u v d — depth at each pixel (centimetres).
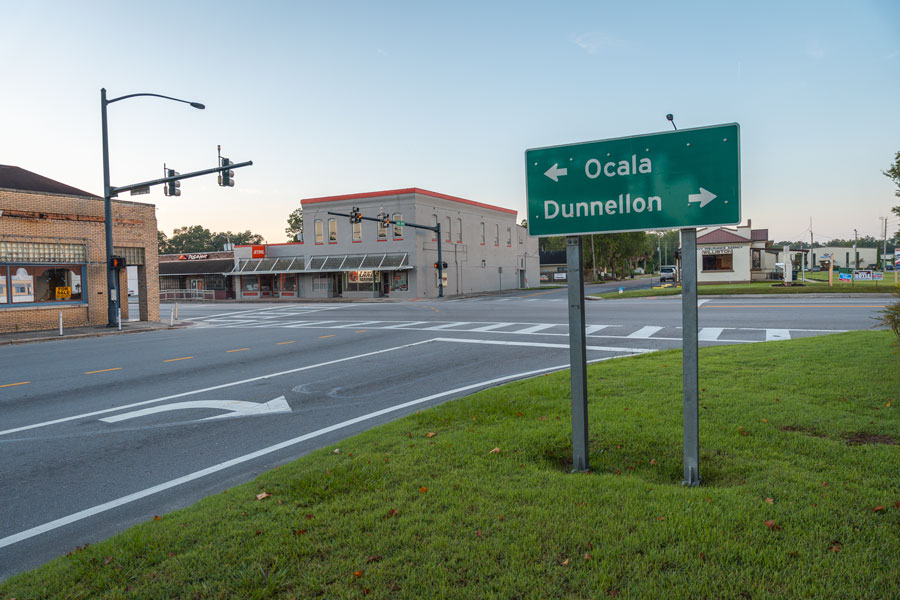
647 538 334
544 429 576
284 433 694
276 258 5141
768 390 699
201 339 1820
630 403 670
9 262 2067
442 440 562
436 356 1266
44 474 571
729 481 426
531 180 493
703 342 1338
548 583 296
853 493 380
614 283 7300
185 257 6056
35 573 346
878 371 761
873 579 284
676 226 444
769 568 298
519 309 2695
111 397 937
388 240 4600
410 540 347
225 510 412
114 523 451
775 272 5156
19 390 1014
